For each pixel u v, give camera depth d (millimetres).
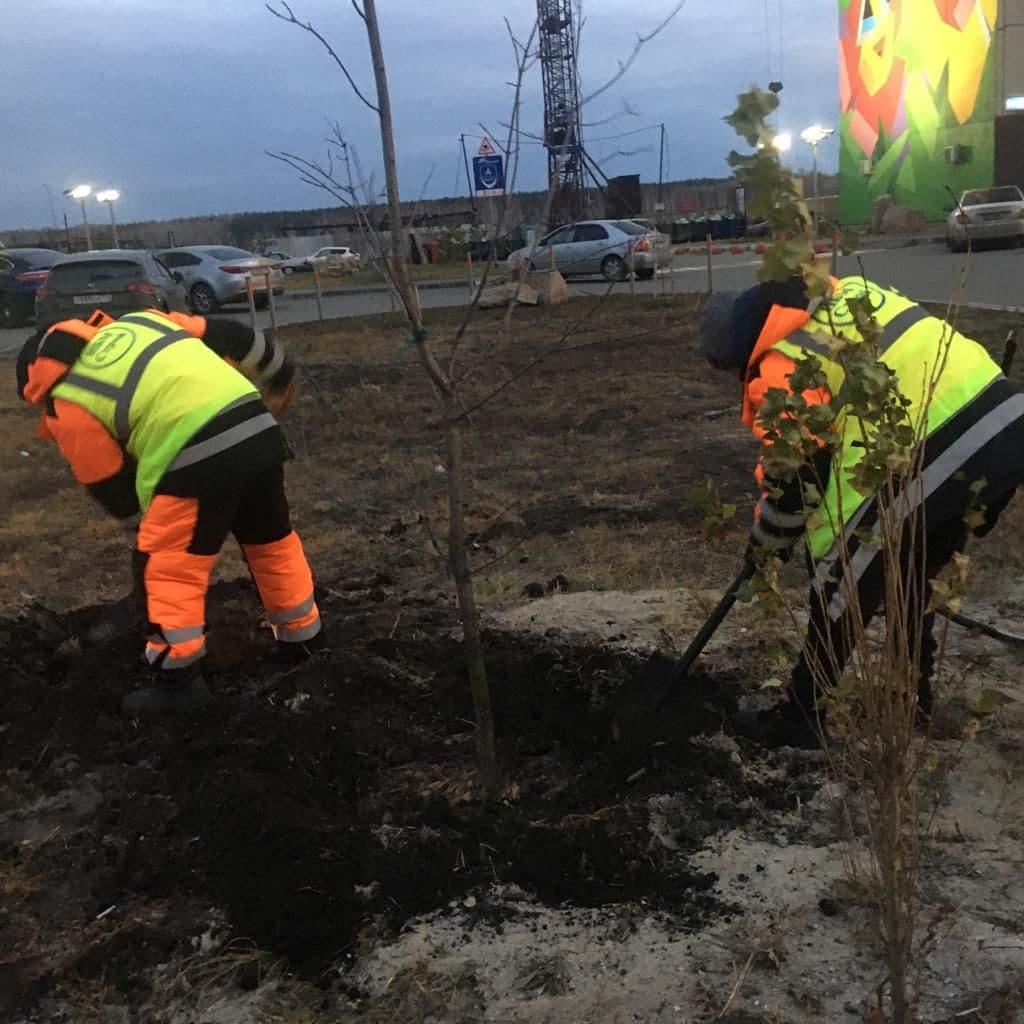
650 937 2516
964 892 2594
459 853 2830
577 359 12703
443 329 15734
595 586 5070
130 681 3766
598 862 2787
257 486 3680
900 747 1992
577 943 2506
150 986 2457
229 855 2836
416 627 4547
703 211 30969
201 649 3564
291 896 2672
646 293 18609
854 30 35000
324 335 16266
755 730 3422
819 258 1795
